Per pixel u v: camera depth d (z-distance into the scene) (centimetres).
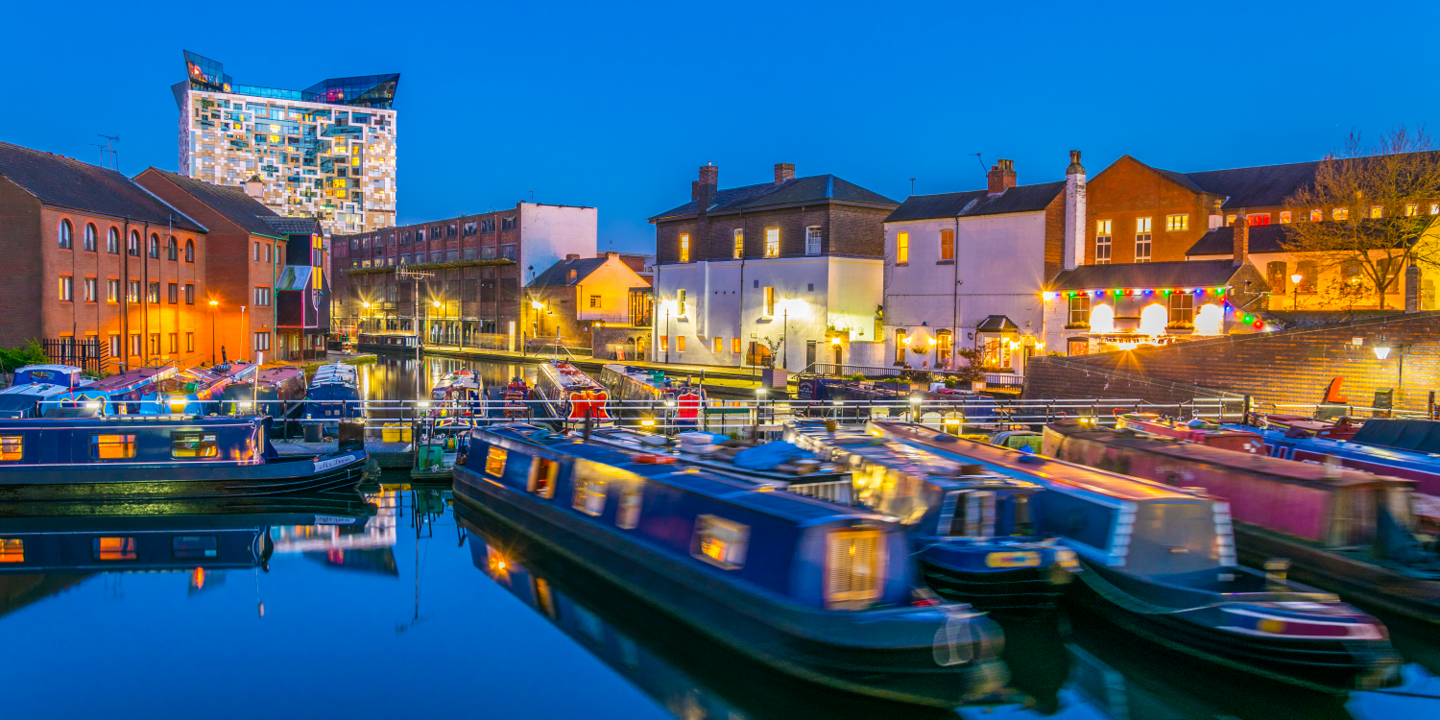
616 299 8381
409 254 11038
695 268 6353
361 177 19062
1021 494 1515
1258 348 3042
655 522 1542
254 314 5778
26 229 4228
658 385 3481
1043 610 1420
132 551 2033
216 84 17962
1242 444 2120
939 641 1182
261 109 18212
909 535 1513
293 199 18562
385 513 2348
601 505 1708
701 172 6341
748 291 5912
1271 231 4322
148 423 2327
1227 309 3825
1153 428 2317
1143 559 1380
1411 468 1755
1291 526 1541
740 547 1334
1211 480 1703
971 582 1388
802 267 5516
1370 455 1852
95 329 4597
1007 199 4816
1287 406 2955
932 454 1853
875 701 1173
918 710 1179
